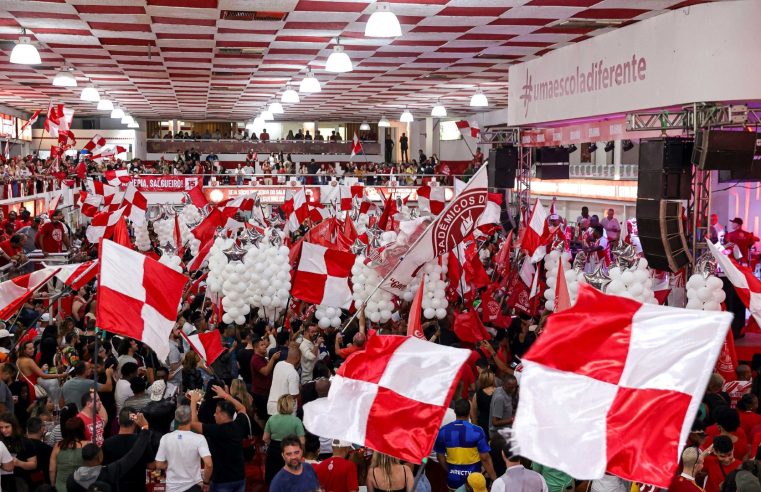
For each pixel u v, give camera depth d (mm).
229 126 46719
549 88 15586
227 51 18344
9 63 20406
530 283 14023
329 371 10422
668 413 4379
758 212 21094
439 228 11375
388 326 13031
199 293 15867
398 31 10930
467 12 13594
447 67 20906
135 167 39656
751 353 13492
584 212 24953
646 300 10484
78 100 32500
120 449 7582
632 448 4359
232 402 8227
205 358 9461
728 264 8750
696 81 11203
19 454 7875
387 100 31469
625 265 10617
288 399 8477
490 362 11617
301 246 12398
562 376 4625
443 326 12891
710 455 7438
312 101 32094
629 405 4461
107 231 20625
